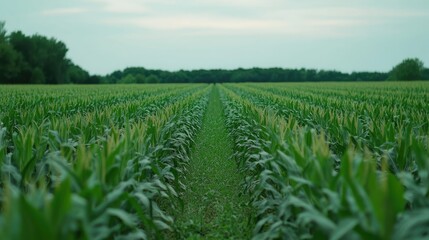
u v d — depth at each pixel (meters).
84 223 3.03
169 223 6.68
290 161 4.84
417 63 100.88
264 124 10.16
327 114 11.16
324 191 3.72
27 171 5.24
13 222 2.63
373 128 7.70
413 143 4.83
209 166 11.29
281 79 124.44
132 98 26.27
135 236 4.16
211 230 6.59
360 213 3.26
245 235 6.36
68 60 97.31
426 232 3.61
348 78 121.12
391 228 3.06
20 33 89.38
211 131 18.06
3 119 9.95
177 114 13.48
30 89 38.31
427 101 19.03
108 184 4.45
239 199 8.27
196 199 8.29
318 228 3.99
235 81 125.31
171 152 9.84
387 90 35.72
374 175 3.40
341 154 7.98
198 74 133.25
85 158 4.35
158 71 140.62
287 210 4.76
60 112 14.48
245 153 10.03
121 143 5.08
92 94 28.22
